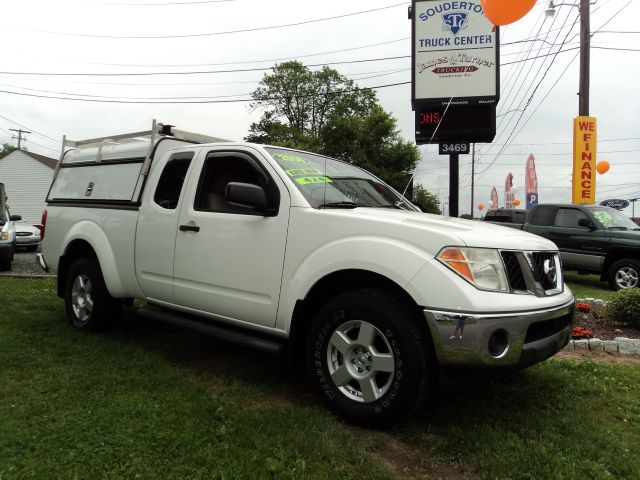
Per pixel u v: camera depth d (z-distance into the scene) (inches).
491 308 104.9
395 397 111.1
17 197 1425.9
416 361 109.4
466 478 99.7
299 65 1811.0
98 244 188.2
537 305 113.4
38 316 223.5
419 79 425.7
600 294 377.4
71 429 111.0
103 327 196.4
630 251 389.7
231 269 143.4
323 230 126.2
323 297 133.9
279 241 133.5
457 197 426.9
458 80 419.2
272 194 139.2
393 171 1267.2
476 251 110.0
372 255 115.6
